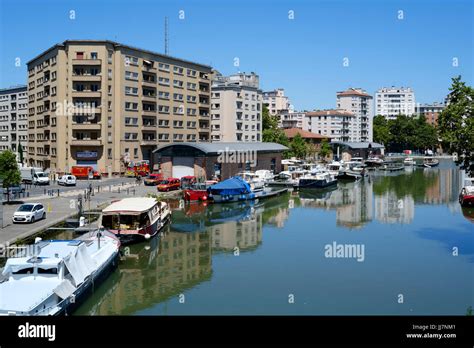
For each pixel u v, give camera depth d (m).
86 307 26.67
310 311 25.50
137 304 26.91
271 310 25.75
